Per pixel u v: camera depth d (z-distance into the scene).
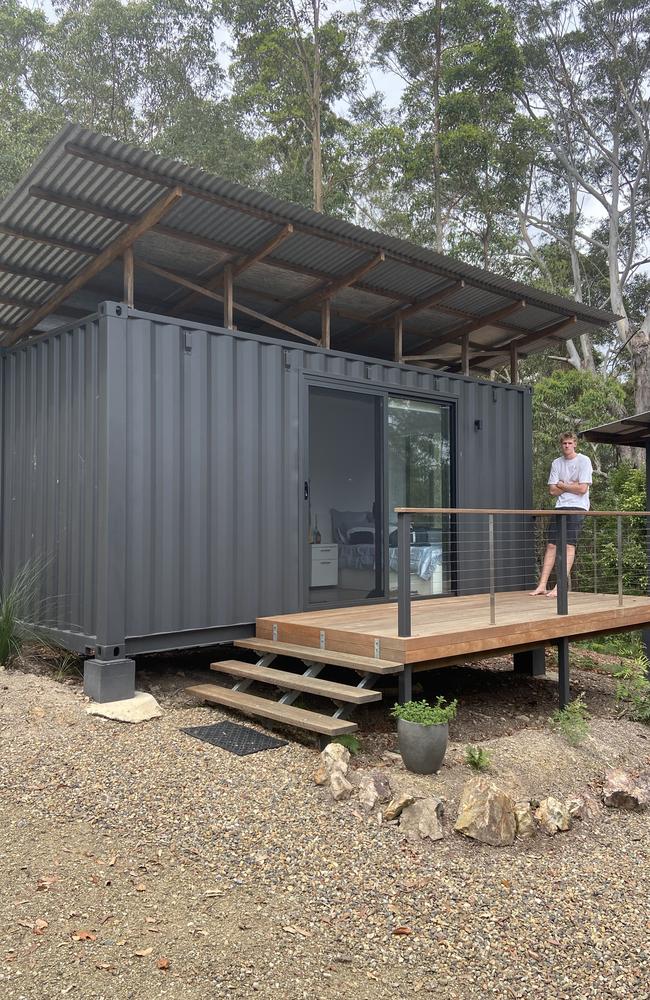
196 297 7.42
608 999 2.64
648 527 8.59
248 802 3.81
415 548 7.82
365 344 9.57
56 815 3.62
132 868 3.19
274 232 6.09
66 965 2.52
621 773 4.77
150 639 5.45
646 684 6.73
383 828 3.70
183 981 2.48
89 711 4.88
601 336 22.80
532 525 9.14
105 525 5.14
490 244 21.44
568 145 23.17
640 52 21.67
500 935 2.97
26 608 6.29
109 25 20.12
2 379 7.04
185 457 5.66
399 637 4.87
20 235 5.80
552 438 16.91
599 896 3.39
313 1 19.77
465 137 18.42
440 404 8.15
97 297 7.33
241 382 6.09
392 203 21.31
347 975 2.62
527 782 4.54
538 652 7.80
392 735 5.04
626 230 23.58
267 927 2.85
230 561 5.94
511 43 19.17
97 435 5.34
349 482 7.04
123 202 5.47
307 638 5.56
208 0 20.62
